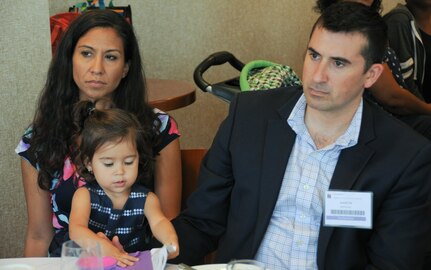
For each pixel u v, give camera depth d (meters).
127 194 2.29
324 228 2.13
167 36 5.36
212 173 2.41
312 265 2.18
